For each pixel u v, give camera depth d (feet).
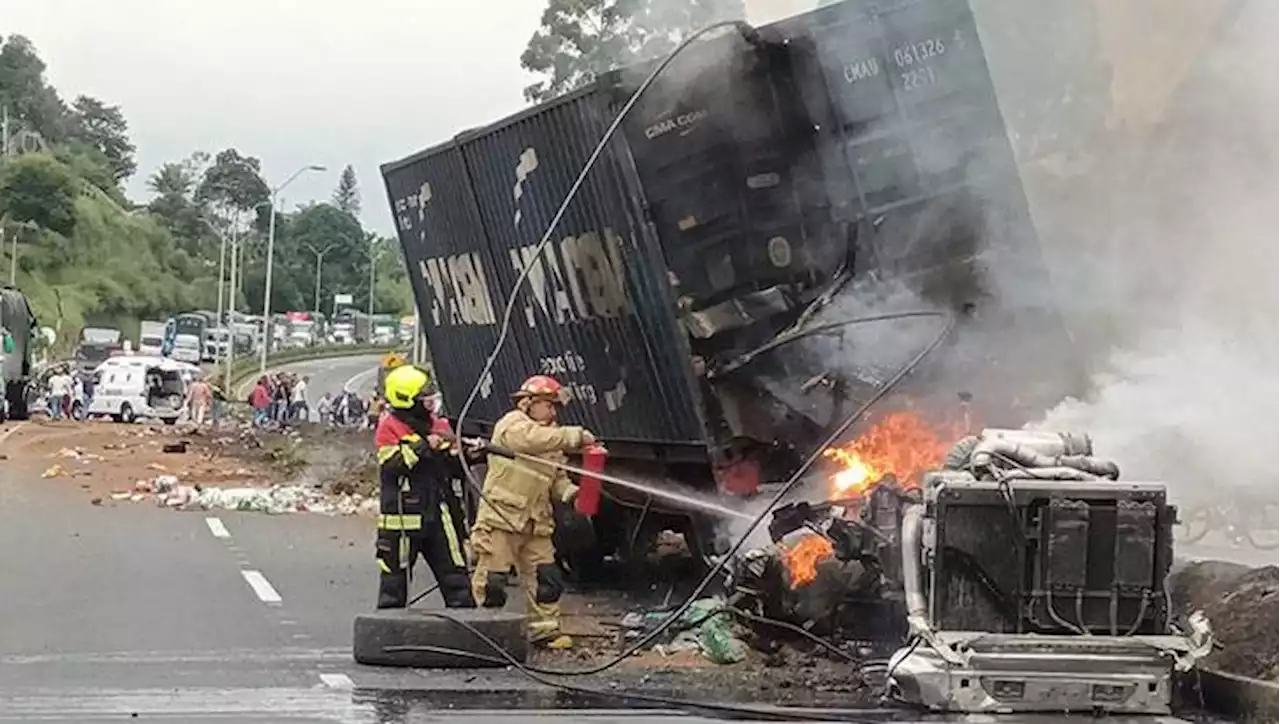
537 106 37.88
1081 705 24.35
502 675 28.81
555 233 38.70
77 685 27.30
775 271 33.96
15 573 43.01
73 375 182.91
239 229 428.97
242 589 40.93
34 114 426.10
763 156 33.94
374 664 29.71
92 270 356.79
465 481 38.47
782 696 26.53
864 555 29.86
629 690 27.22
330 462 86.07
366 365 343.46
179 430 124.26
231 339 253.24
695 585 38.17
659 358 34.78
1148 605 24.82
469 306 47.85
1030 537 24.77
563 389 40.88
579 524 41.11
